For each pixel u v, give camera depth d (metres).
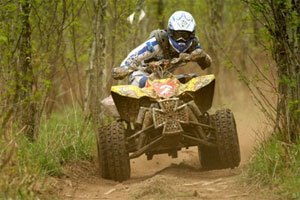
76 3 21.38
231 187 14.73
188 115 16.11
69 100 30.73
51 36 19.80
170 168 17.30
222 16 32.22
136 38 25.73
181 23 17.33
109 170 16.31
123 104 16.66
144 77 17.11
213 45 30.75
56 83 26.48
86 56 26.41
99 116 21.38
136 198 14.12
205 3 31.75
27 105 17.09
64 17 19.38
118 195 14.72
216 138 16.48
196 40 17.62
